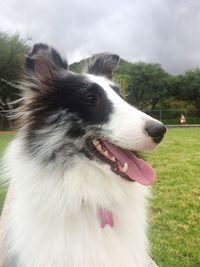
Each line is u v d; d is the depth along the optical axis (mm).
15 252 309
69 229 294
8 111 381
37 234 296
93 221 300
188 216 652
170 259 499
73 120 318
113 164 305
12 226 321
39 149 310
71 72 356
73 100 324
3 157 350
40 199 298
